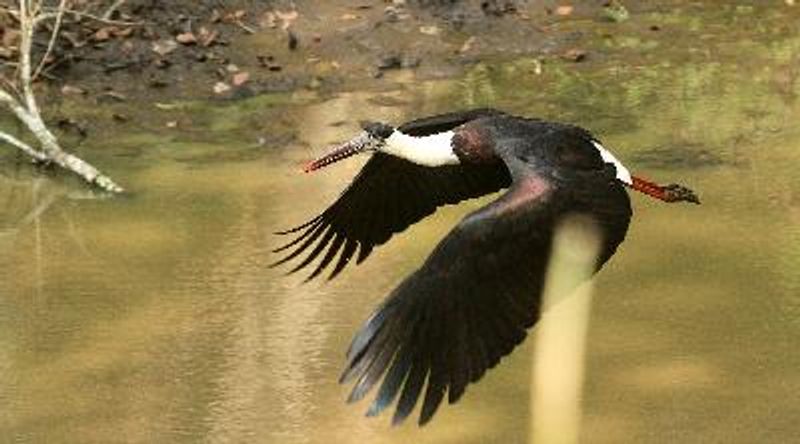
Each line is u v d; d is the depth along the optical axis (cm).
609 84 1553
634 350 1056
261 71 1571
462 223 627
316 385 1028
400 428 973
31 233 1259
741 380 1017
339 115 1481
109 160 1398
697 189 1309
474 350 610
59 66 1542
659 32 1692
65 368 1056
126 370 1052
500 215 628
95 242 1240
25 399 1017
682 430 956
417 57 1608
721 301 1123
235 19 1642
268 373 1045
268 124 1462
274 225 1256
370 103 1506
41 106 1493
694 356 1048
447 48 1630
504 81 1563
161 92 1527
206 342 1088
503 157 684
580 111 1485
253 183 1343
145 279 1177
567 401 538
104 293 1158
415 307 609
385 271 1188
